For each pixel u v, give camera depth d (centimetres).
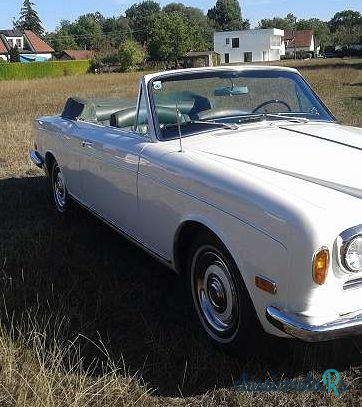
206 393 288
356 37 9250
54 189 611
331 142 356
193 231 340
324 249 247
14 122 1369
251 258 277
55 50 9444
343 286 255
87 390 275
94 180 471
